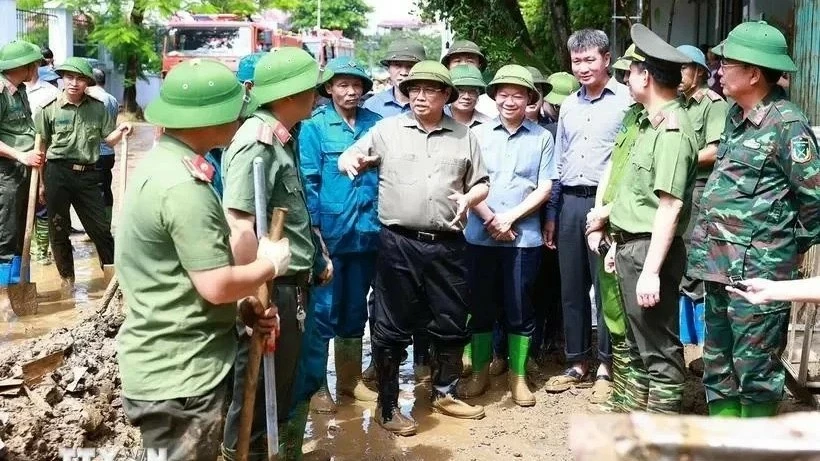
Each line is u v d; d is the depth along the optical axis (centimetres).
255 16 3070
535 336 605
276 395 381
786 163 373
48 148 748
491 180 539
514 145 543
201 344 307
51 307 732
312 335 420
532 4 1582
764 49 373
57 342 496
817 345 496
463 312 493
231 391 385
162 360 304
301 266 379
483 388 553
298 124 411
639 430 205
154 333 303
